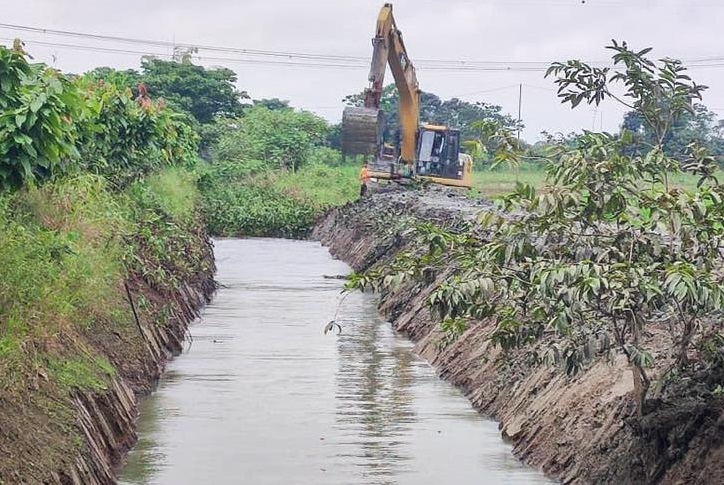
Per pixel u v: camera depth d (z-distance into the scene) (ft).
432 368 75.00
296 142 273.33
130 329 67.36
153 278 82.43
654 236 40.68
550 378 54.95
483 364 66.23
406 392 67.21
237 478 48.73
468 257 43.37
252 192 221.46
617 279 37.60
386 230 136.67
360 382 70.18
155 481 48.01
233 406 62.80
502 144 46.09
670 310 43.21
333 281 130.62
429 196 159.94
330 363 76.54
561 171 41.22
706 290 36.19
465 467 50.37
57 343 50.70
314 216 207.82
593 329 41.37
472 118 317.63
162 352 75.00
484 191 225.97
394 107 317.63
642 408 40.75
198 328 91.76
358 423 59.26
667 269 37.37
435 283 89.10
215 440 55.31
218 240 197.36
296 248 181.16
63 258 57.98
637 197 40.81
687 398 39.60
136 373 64.03
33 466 37.83
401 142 183.32
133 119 96.73
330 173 250.16
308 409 62.28
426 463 51.16
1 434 37.93
